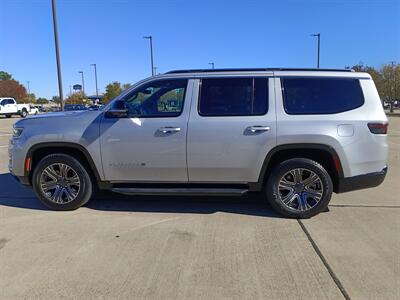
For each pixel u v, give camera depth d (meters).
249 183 5.46
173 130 5.40
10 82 86.31
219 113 5.39
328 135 5.18
